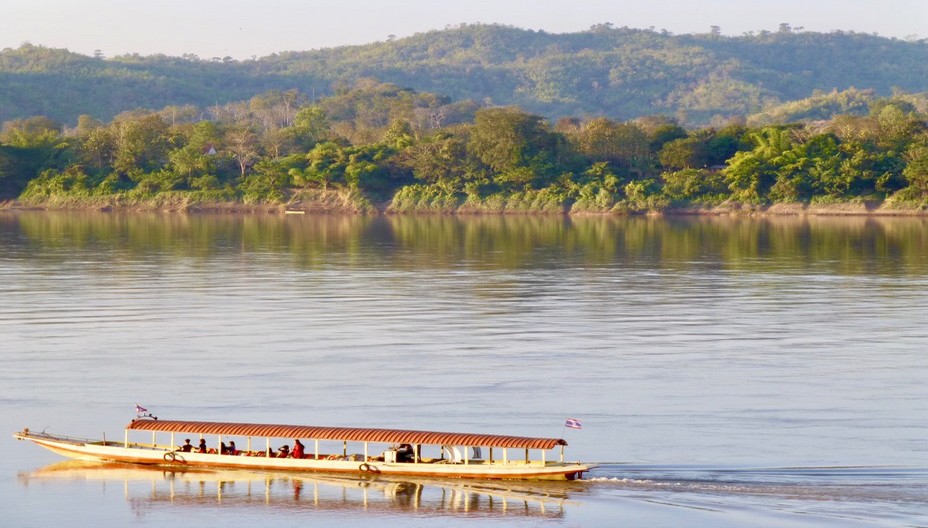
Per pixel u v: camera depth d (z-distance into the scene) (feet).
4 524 463.83
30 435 558.56
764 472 499.51
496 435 543.39
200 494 494.18
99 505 483.51
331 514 467.52
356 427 584.40
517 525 448.24
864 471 499.51
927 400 632.38
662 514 452.76
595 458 526.57
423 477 502.38
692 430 572.92
